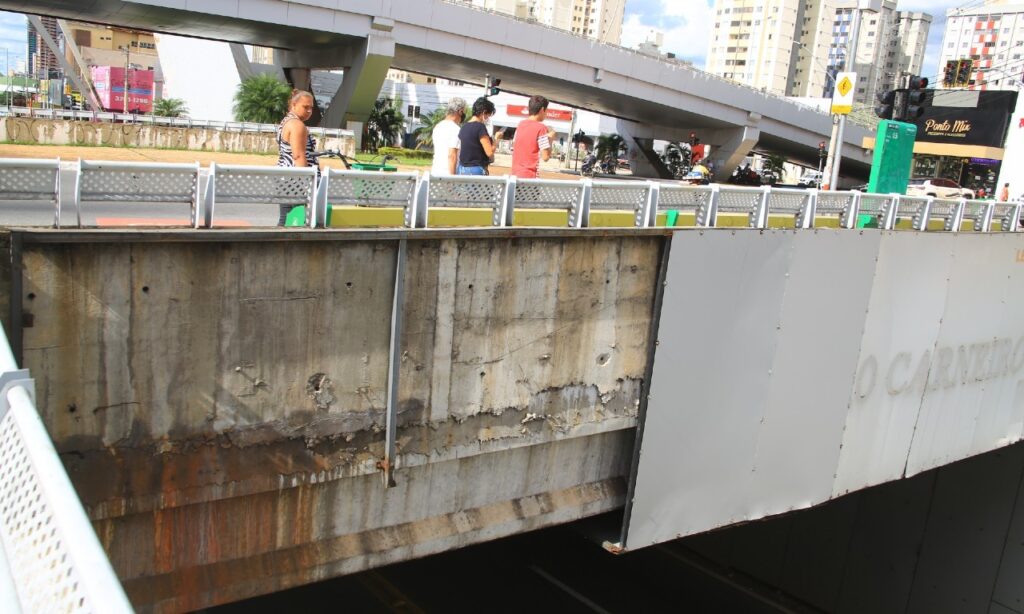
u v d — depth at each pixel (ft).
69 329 15.24
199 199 16.65
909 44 484.74
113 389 15.99
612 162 198.49
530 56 144.97
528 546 61.93
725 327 27.91
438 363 20.94
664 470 27.35
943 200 36.40
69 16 123.95
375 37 127.44
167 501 17.10
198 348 16.89
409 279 19.75
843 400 34.04
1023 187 88.74
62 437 15.57
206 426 17.38
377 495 20.99
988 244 39.17
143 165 15.74
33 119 68.74
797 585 58.23
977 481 50.34
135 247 15.66
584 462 26.30
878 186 48.32
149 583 17.43
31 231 14.30
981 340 41.16
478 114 26.66
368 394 19.86
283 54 159.53
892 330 35.40
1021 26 443.73
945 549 51.65
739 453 30.12
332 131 94.27
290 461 18.83
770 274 28.96
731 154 177.68
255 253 17.19
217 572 18.42
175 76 181.27
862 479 36.81
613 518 28.76
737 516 30.99
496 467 23.66
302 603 49.55
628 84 156.56
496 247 21.26
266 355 17.90
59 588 4.89
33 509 5.76
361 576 54.19
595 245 23.58
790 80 437.58
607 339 24.93
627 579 58.44
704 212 27.17
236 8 116.26
